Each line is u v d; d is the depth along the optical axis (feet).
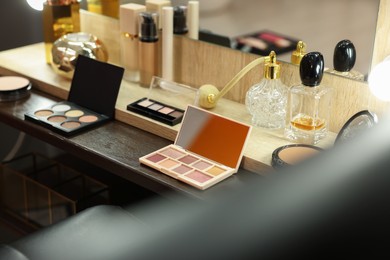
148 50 5.19
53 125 4.77
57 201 5.79
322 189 0.52
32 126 4.91
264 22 4.43
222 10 4.74
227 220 0.51
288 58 4.43
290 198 0.52
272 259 0.50
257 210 0.51
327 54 4.17
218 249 0.50
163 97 5.00
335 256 0.51
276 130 4.52
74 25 5.90
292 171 0.53
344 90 4.29
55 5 5.67
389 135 0.55
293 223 0.51
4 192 6.39
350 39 4.02
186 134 4.34
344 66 4.17
